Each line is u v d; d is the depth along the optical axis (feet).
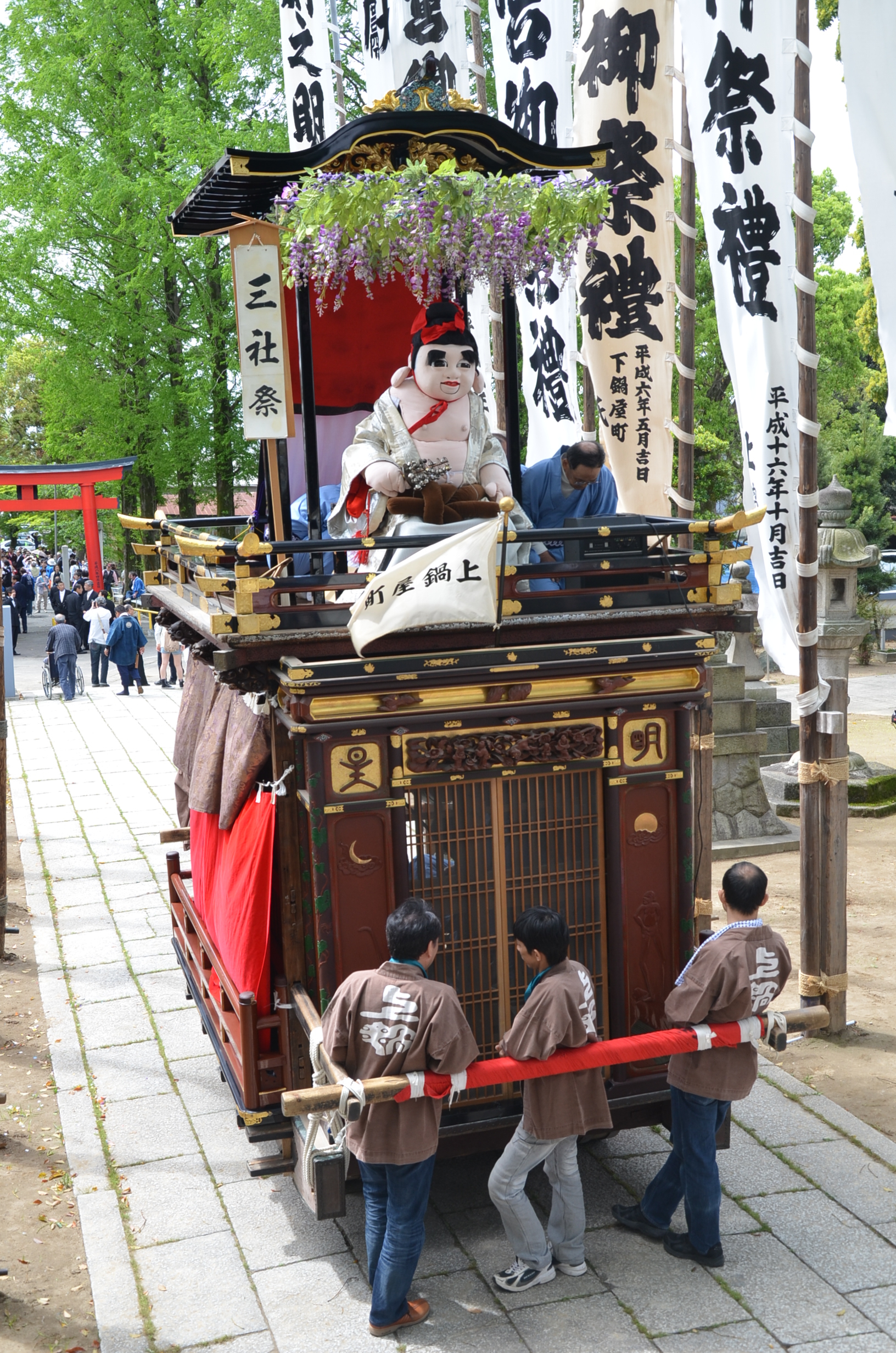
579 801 15.11
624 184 20.36
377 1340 12.70
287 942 14.52
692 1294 13.38
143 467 77.71
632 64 19.95
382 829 14.06
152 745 46.50
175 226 17.13
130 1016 21.40
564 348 24.16
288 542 13.57
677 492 23.62
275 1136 14.66
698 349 63.62
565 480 18.29
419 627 14.12
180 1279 13.88
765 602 19.79
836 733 19.94
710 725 20.16
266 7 59.00
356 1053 12.44
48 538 153.69
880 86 17.30
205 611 16.11
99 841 32.91
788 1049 20.08
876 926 25.98
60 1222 15.30
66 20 71.00
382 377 20.17
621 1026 15.46
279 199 14.10
